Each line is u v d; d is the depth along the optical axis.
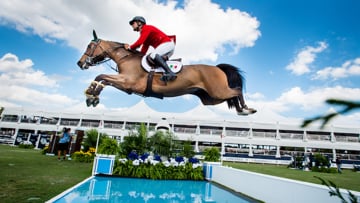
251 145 29.72
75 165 10.30
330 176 12.61
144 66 3.01
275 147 30.61
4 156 11.72
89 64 3.36
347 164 26.44
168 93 3.06
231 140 30.05
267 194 5.40
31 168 8.05
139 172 8.65
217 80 3.17
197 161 9.69
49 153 16.03
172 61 3.12
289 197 4.73
